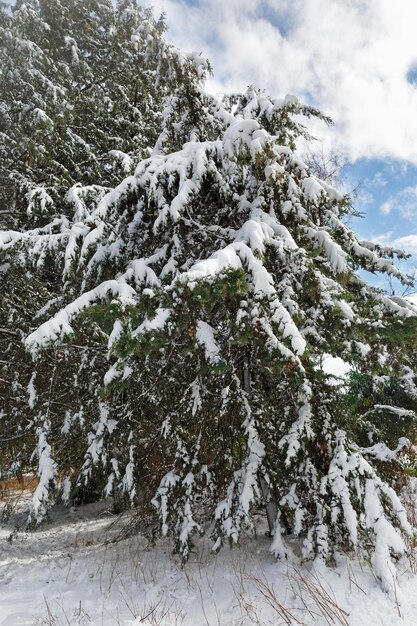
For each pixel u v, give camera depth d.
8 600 4.22
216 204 5.43
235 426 4.57
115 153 6.36
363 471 4.14
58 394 6.14
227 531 4.02
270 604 3.46
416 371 7.75
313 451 4.47
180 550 4.23
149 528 5.79
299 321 3.98
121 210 5.06
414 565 3.97
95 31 9.03
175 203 4.38
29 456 5.93
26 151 6.59
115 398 5.38
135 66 8.45
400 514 4.11
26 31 7.65
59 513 8.47
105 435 4.93
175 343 4.61
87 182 7.87
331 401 4.56
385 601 3.42
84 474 4.78
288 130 5.54
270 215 4.92
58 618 3.75
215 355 3.88
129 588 4.34
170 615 3.67
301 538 4.84
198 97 5.72
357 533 4.01
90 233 4.55
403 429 7.22
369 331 3.98
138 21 8.66
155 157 5.05
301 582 3.73
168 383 5.01
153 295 3.56
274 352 3.55
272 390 4.82
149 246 5.30
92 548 5.94
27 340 3.86
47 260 5.55
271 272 4.58
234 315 4.05
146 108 8.91
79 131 8.11
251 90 5.94
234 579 4.14
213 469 4.66
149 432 5.36
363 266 5.31
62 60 8.53
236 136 4.44
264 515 5.96
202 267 3.42
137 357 4.10
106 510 7.99
